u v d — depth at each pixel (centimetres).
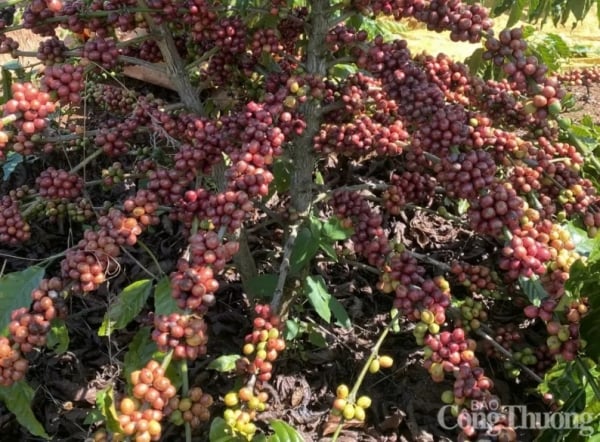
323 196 106
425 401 106
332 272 127
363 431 101
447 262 132
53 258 86
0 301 81
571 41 203
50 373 108
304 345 112
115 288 124
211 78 105
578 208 100
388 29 168
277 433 75
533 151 103
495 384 105
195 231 84
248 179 75
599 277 74
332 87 101
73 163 149
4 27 88
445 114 83
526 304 106
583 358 77
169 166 115
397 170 152
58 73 79
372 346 114
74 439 99
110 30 91
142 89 180
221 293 122
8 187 146
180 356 68
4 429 100
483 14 81
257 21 113
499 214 80
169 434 99
